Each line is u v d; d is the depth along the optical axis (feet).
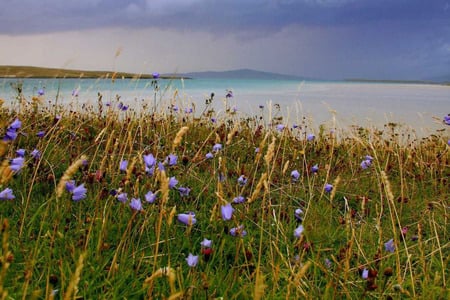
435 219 14.08
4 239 5.58
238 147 19.57
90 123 20.45
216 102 57.21
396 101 102.12
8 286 7.86
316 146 21.56
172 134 18.57
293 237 11.53
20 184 12.51
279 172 16.84
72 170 5.63
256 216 12.25
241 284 8.59
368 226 12.85
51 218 10.68
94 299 7.95
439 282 9.52
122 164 10.03
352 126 24.09
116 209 11.51
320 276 9.67
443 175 19.20
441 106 86.63
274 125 23.11
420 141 23.80
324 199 15.31
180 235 10.73
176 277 8.49
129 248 9.47
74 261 8.39
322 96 114.01
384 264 9.96
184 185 13.42
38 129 17.28
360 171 18.48
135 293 8.10
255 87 197.98
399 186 17.52
